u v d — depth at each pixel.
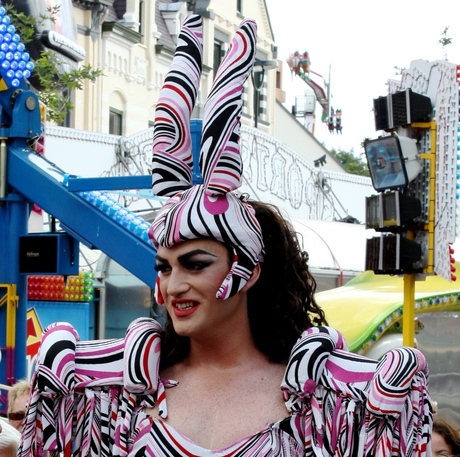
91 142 12.45
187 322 2.19
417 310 6.80
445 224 5.14
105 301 9.98
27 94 6.57
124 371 2.22
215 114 2.23
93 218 6.06
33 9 11.81
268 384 2.24
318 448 2.16
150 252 5.83
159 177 2.35
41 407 2.26
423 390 2.17
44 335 2.29
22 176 6.39
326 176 15.50
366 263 5.40
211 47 25.41
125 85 20.62
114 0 20.72
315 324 2.49
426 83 5.26
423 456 2.16
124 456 2.21
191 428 2.18
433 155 5.18
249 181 13.80
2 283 6.57
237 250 2.19
